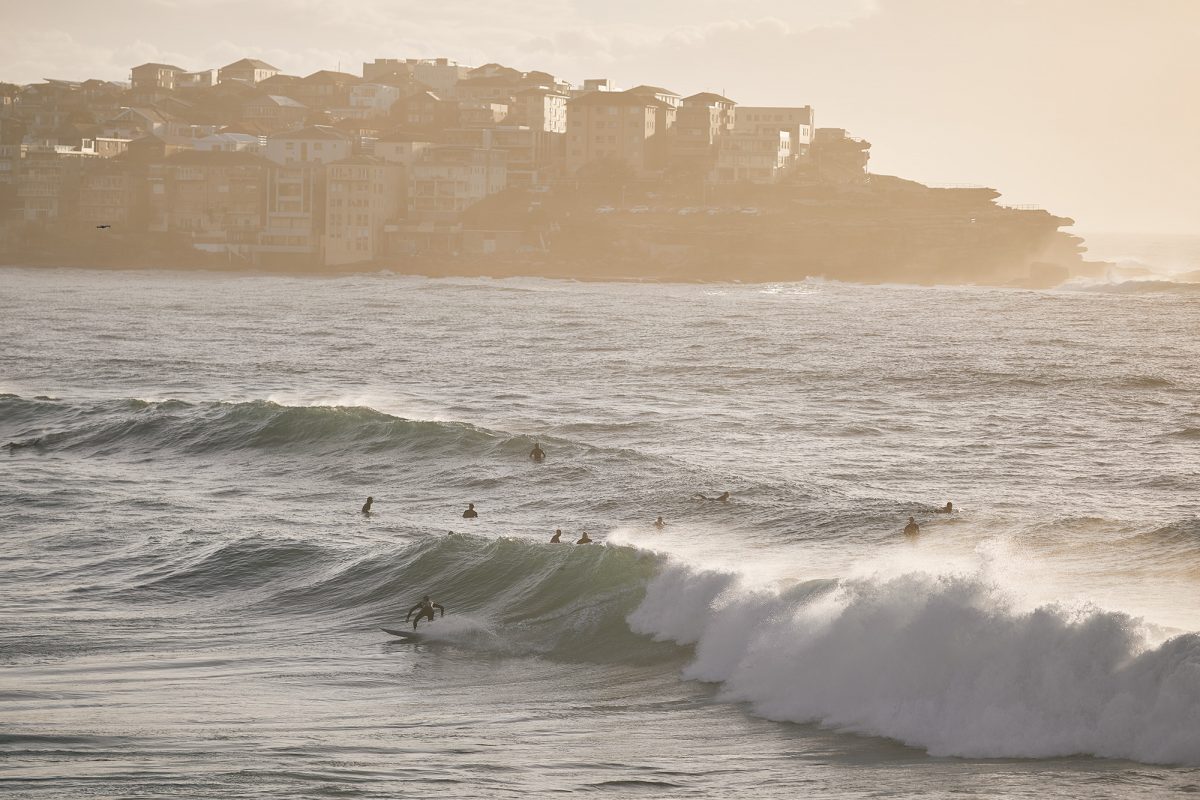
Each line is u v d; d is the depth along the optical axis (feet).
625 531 275.18
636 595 203.00
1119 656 145.89
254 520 284.20
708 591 194.18
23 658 186.91
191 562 244.63
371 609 217.77
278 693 172.45
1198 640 141.59
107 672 180.55
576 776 137.59
